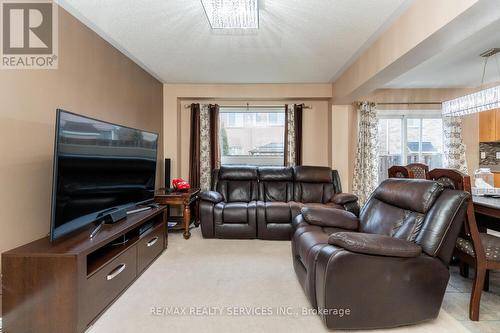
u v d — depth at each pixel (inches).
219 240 137.3
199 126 180.4
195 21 93.3
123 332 63.6
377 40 106.9
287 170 166.9
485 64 140.4
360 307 61.6
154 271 98.3
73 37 89.0
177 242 133.7
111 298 75.0
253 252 119.4
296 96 174.6
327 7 84.0
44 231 77.7
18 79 70.3
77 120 70.8
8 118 67.5
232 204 145.0
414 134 192.2
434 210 67.1
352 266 60.8
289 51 119.8
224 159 190.7
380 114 188.1
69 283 60.2
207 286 86.9
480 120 187.8
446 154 186.2
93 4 82.4
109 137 86.1
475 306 68.6
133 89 131.6
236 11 83.6
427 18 75.0
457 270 101.4
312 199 161.0
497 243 71.7
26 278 60.5
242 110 188.4
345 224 94.6
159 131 166.6
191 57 126.8
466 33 72.8
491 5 59.4
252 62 134.1
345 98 154.2
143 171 109.8
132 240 91.1
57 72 82.4
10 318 60.8
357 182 182.4
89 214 77.1
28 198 72.8
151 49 117.6
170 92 173.6
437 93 187.9
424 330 64.2
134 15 89.1
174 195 138.3
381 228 81.7
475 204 85.2
